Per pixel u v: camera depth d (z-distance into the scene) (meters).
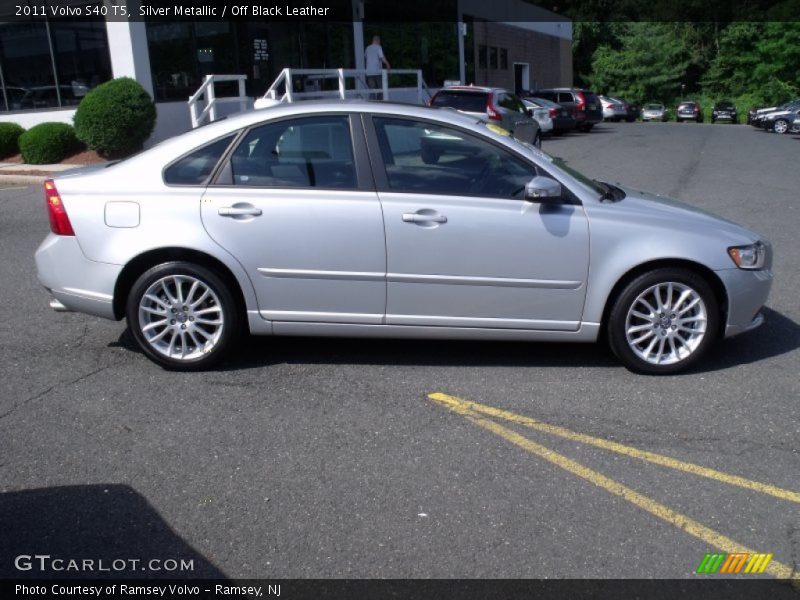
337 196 4.99
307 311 5.12
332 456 4.14
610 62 60.12
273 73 20.28
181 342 5.21
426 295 5.05
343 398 4.86
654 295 5.08
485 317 5.10
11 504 3.69
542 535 3.47
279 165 5.09
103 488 3.83
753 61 57.75
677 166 17.61
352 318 5.12
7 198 12.78
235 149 5.10
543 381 5.13
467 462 4.08
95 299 5.15
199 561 3.30
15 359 5.52
